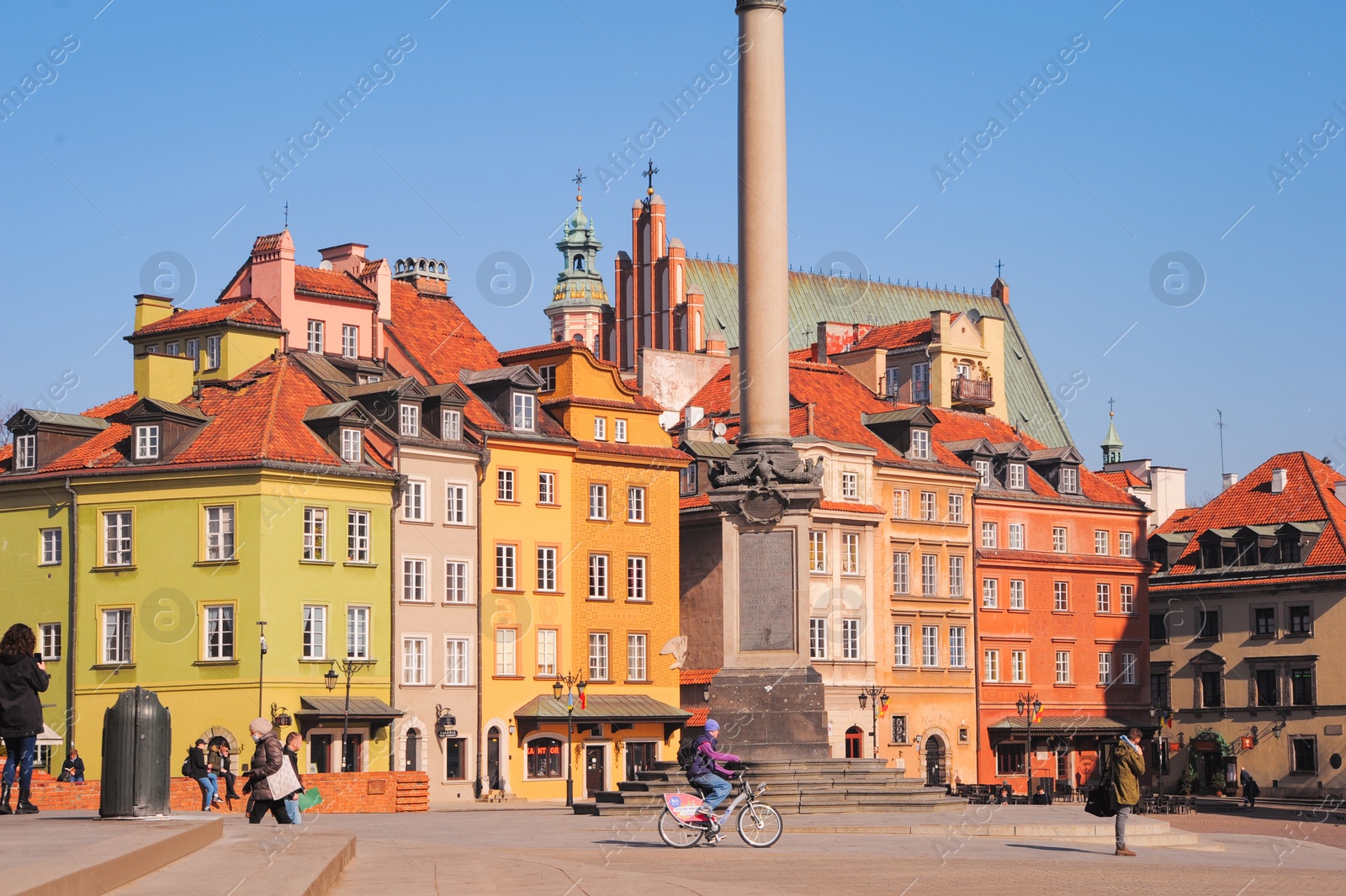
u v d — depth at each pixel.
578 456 89.12
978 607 104.94
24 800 29.14
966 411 121.06
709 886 27.28
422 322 94.19
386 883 25.34
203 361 83.81
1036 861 36.41
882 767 51.78
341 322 89.31
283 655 76.19
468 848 34.94
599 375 92.12
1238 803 105.38
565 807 75.62
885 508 99.94
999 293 155.88
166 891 18.91
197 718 76.12
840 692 94.81
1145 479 147.50
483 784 82.75
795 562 51.56
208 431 78.75
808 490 51.69
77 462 79.75
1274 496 119.19
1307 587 111.62
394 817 56.25
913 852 37.25
